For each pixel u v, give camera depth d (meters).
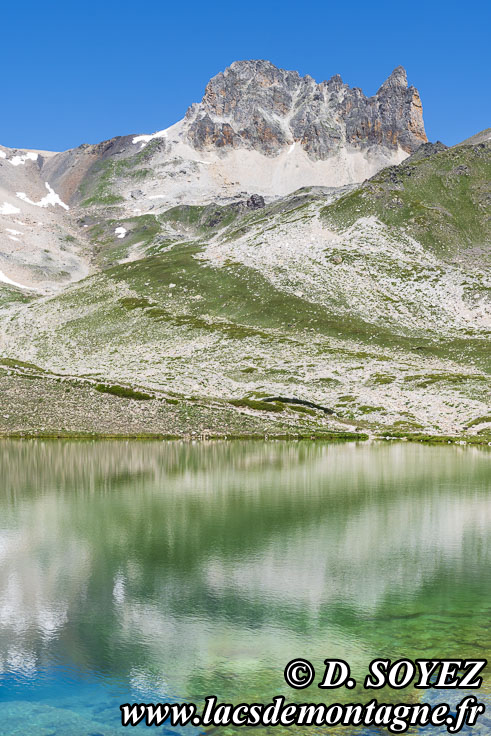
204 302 181.38
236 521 38.78
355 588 26.11
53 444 86.00
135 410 107.50
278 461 69.31
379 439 92.62
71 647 20.81
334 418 105.62
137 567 29.22
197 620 22.83
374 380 120.81
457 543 33.47
